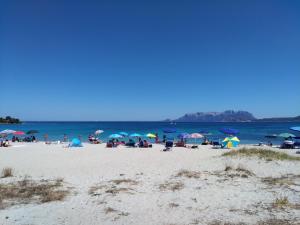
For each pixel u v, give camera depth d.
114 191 11.42
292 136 33.78
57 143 39.41
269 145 35.88
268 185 12.12
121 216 8.63
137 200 10.27
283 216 8.32
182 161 20.20
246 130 80.81
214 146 34.78
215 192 11.16
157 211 9.06
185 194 10.96
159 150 30.22
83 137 53.94
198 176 13.92
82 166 18.72
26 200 10.41
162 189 11.71
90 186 12.46
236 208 9.20
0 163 20.67
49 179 14.02
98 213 8.94
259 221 7.96
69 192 11.44
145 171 15.87
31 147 33.91
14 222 8.20
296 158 18.38
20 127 107.44
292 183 12.38
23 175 15.27
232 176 13.76
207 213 8.78
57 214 8.88
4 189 11.86
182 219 8.28
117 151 29.12
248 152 19.45
